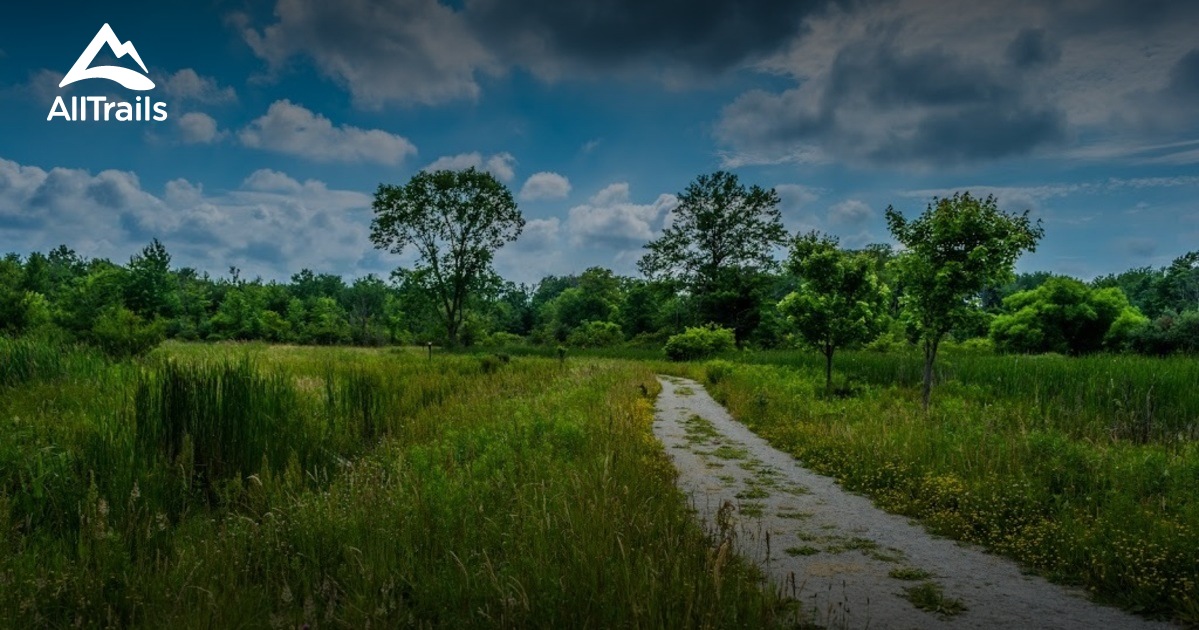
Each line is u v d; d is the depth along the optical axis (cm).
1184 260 8106
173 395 770
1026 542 631
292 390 971
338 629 414
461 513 601
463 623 414
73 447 779
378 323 7662
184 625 382
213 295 9388
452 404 1450
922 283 1488
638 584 432
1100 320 4375
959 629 462
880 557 621
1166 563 541
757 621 416
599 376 2417
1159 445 1060
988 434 1063
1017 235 1392
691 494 858
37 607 422
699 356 4259
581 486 676
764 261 5728
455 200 5188
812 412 1451
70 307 3141
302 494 642
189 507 645
